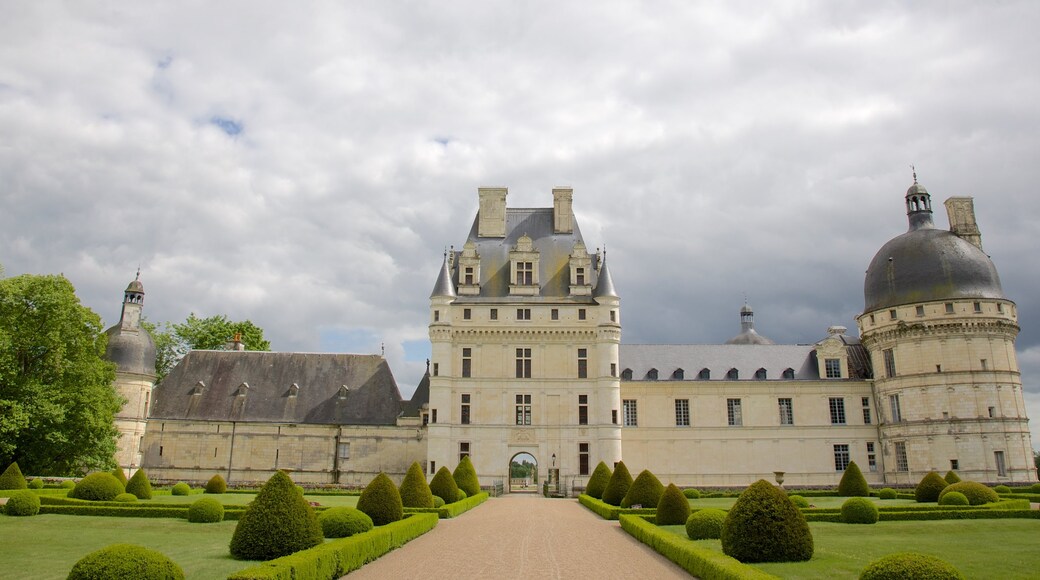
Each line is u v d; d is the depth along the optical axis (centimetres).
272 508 2420
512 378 7212
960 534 3177
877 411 7856
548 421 7125
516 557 2683
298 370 8094
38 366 6022
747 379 8031
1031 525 3509
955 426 7062
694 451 7838
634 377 8069
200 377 7981
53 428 5872
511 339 7294
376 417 7744
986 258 7456
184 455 7562
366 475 7538
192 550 2600
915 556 1616
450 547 2947
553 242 7806
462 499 5056
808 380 7994
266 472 7538
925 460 7162
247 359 8150
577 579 2245
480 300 7350
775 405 7944
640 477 4416
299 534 2411
